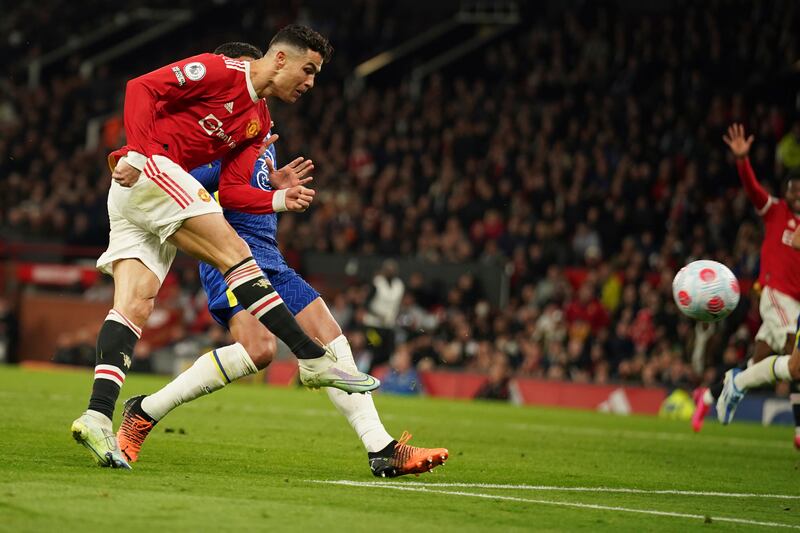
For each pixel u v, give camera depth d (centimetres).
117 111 10825
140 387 5281
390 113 9475
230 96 2053
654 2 10494
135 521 1388
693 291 2739
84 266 8088
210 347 7250
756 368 3172
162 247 2088
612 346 6569
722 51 8894
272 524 1427
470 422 4350
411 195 8325
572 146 8319
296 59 2059
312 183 8850
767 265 3300
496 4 11644
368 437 2067
